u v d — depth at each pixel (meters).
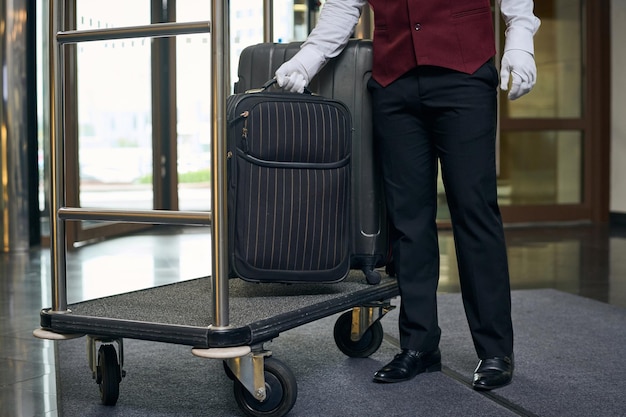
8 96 5.08
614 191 6.88
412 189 1.97
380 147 2.00
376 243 2.09
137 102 6.78
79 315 1.71
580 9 6.80
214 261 1.54
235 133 1.79
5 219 5.09
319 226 1.86
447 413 1.71
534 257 4.69
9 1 5.09
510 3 1.91
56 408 1.78
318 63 2.01
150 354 2.30
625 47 6.77
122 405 1.80
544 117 6.75
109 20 5.64
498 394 1.87
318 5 6.43
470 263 1.93
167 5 6.14
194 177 7.57
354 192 2.08
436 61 1.86
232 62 6.08
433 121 1.93
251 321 1.59
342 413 1.71
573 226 6.61
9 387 1.97
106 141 7.19
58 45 1.73
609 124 6.88
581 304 3.12
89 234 5.53
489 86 1.89
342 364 2.16
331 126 1.87
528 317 2.85
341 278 1.90
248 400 1.68
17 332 2.66
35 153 5.22
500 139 6.67
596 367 2.13
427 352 2.03
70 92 4.93
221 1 1.50
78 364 2.20
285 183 1.82
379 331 2.21
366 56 2.07
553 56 6.76
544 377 2.03
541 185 6.79
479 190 1.90
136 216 1.62
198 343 1.54
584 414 1.72
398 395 1.85
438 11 1.87
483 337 1.95
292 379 1.66
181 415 1.72
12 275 4.06
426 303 2.01
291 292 1.96
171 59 6.78
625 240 5.56
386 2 1.94
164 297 1.96
